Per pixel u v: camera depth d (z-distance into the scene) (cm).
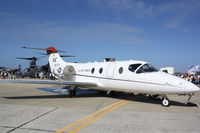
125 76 1002
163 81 847
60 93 1341
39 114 639
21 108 743
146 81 907
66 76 1446
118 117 611
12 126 497
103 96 1218
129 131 464
